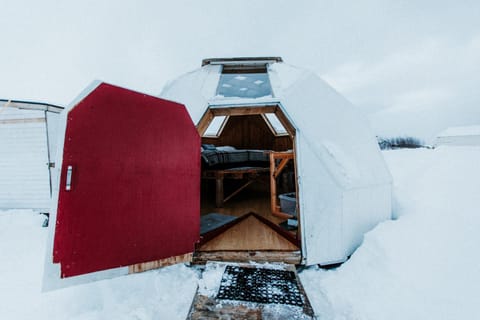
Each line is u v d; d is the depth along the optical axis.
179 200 3.14
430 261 2.69
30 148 7.30
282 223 4.64
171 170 3.07
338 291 2.82
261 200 7.10
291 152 4.98
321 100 4.11
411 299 2.37
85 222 2.41
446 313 2.11
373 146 4.50
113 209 2.58
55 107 7.28
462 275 2.39
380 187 4.03
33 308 2.75
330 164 3.48
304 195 3.48
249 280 2.86
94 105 2.46
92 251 2.45
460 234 2.89
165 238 2.99
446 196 4.12
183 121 3.22
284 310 2.33
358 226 3.56
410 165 7.88
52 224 2.26
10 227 6.16
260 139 9.77
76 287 3.08
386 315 2.31
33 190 7.37
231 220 4.88
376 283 2.75
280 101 3.76
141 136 2.80
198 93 4.00
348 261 3.32
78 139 2.37
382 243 3.19
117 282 3.13
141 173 2.79
